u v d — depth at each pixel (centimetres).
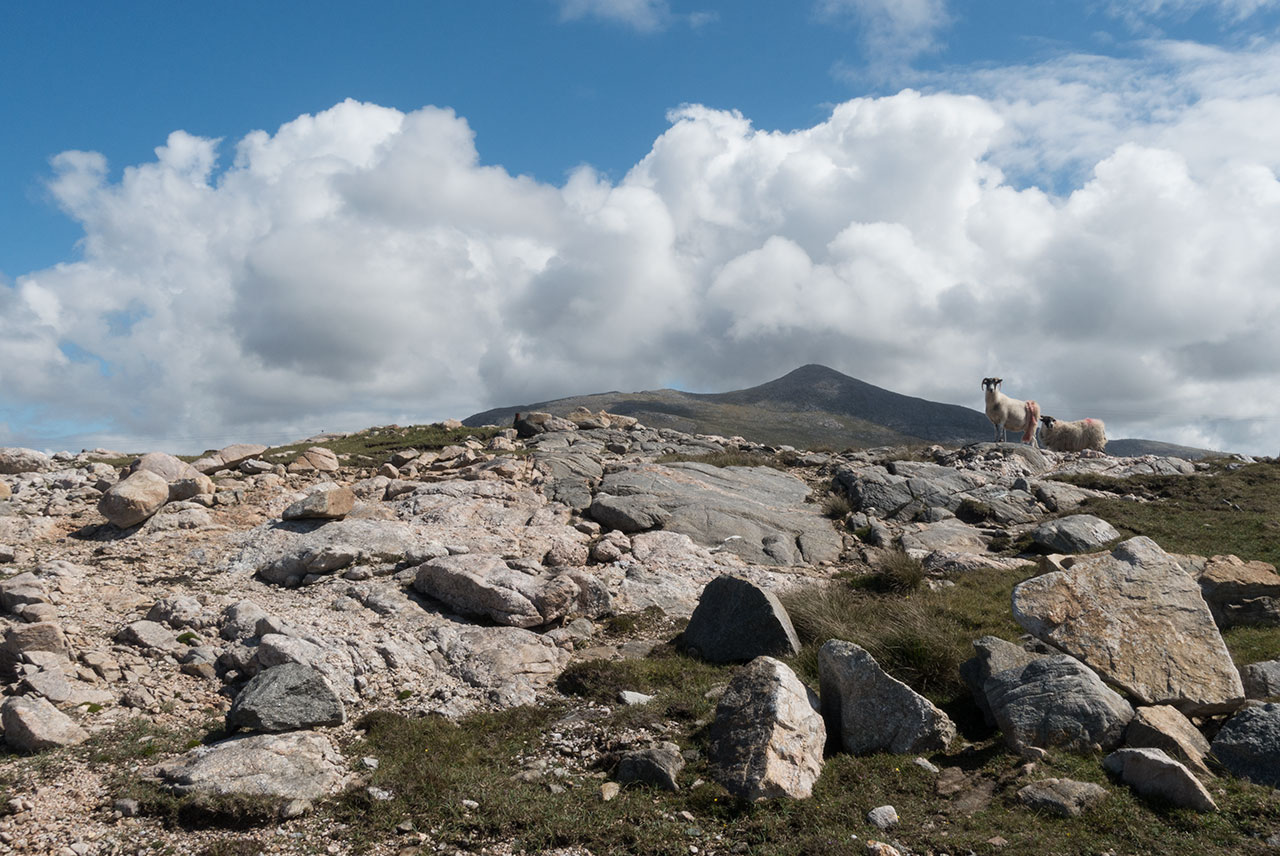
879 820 734
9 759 844
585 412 3397
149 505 1642
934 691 1021
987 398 3025
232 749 839
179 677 1045
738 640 1197
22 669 999
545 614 1284
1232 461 2697
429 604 1320
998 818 731
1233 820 707
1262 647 1109
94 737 891
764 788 780
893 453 2841
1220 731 820
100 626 1160
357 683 1049
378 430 3322
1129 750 775
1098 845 680
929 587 1498
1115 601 965
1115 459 2717
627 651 1253
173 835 730
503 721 991
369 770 862
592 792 820
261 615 1180
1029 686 878
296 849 720
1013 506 2081
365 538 1546
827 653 940
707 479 2242
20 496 1880
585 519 1900
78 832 724
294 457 2514
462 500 1898
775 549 1784
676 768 838
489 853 723
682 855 706
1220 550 1650
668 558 1650
